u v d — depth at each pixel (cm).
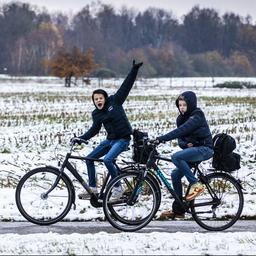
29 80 18775
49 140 4600
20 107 7831
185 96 1983
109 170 2008
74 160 3662
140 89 13700
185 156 1972
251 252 1628
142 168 1980
